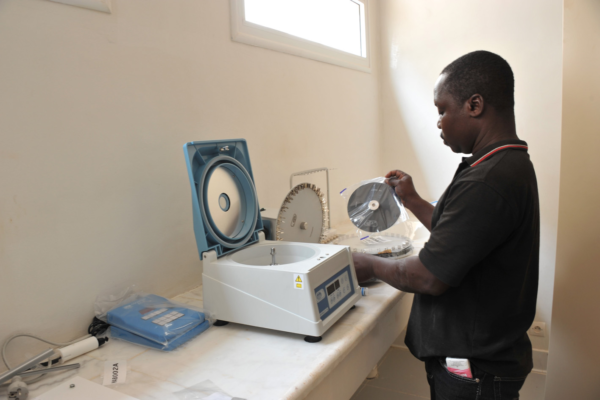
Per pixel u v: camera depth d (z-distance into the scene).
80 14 0.98
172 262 1.26
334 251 1.04
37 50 0.90
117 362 0.87
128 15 1.09
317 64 2.00
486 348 0.90
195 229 1.03
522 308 0.94
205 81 1.35
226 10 1.42
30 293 0.91
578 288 1.62
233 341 0.94
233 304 0.98
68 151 0.97
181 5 1.25
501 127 0.92
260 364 0.83
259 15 1.75
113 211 1.08
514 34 2.19
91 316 1.04
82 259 1.01
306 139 1.93
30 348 0.91
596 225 1.57
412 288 0.95
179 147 1.26
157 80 1.18
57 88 0.94
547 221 2.18
